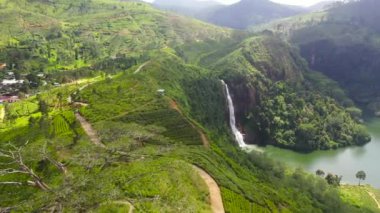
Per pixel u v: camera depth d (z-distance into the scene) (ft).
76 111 529.04
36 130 497.87
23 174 332.60
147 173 277.03
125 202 225.97
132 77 644.27
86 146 335.06
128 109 521.65
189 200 250.78
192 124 508.53
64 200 195.21
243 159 513.45
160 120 501.56
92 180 220.02
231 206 313.94
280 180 517.96
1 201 300.20
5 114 604.08
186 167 321.11
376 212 525.75
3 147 455.22
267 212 348.79
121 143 339.77
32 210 193.16
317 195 518.78
